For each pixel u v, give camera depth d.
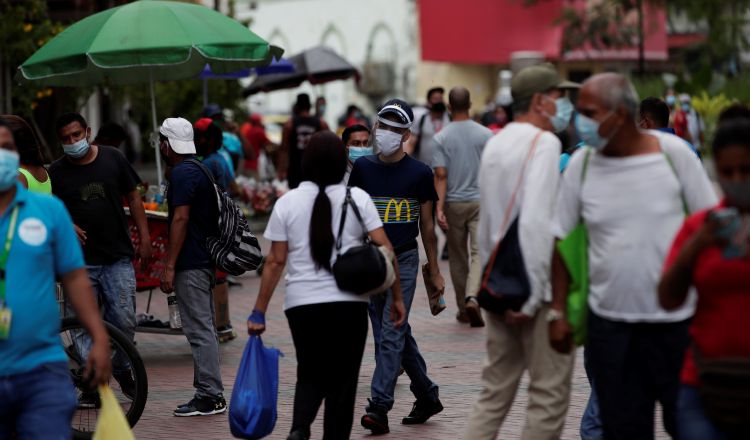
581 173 13.05
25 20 44.28
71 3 51.16
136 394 17.83
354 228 15.16
